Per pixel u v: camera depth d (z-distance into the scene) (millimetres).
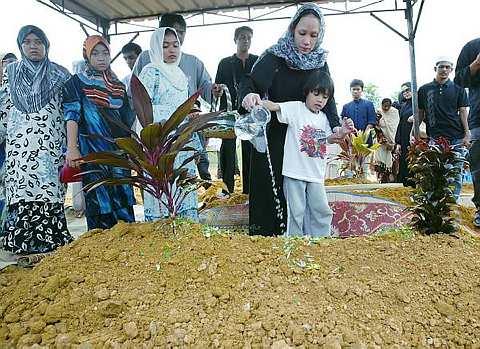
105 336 1805
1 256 3758
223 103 5312
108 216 3578
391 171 8500
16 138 3629
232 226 4293
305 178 3236
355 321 1855
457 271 2176
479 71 4496
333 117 3525
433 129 5797
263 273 2139
